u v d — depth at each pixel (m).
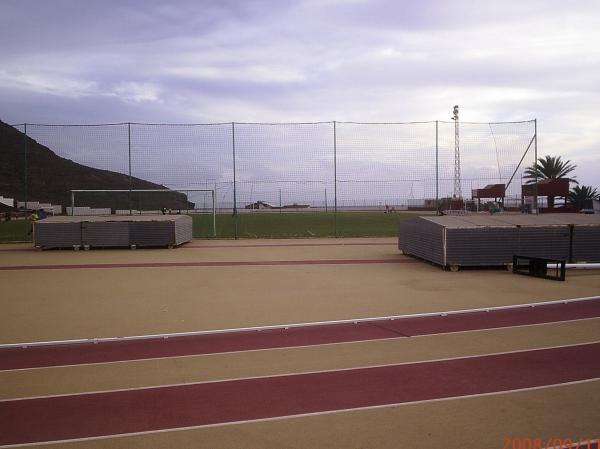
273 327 7.39
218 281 11.72
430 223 14.17
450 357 6.01
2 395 4.93
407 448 3.86
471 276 12.40
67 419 4.39
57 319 8.04
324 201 25.27
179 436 4.07
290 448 3.88
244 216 47.78
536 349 6.32
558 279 11.64
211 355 6.15
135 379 5.34
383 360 5.92
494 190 26.56
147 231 18.95
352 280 11.84
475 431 4.12
